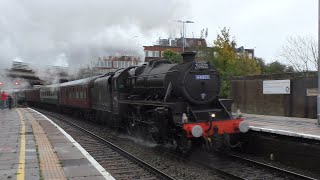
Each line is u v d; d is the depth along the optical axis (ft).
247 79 72.59
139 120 46.73
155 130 40.96
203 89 39.52
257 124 48.32
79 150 36.73
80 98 82.69
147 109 45.21
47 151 35.83
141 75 48.55
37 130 54.39
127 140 50.67
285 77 62.90
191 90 38.96
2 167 28.53
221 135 36.76
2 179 24.82
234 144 42.06
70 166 29.35
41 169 27.89
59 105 110.83
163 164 34.88
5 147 38.17
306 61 124.36
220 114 39.24
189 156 38.37
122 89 54.49
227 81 93.25
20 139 44.32
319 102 47.39
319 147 32.45
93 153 40.29
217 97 40.63
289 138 35.94
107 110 61.31
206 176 30.37
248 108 72.43
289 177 30.01
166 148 43.42
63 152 35.60
